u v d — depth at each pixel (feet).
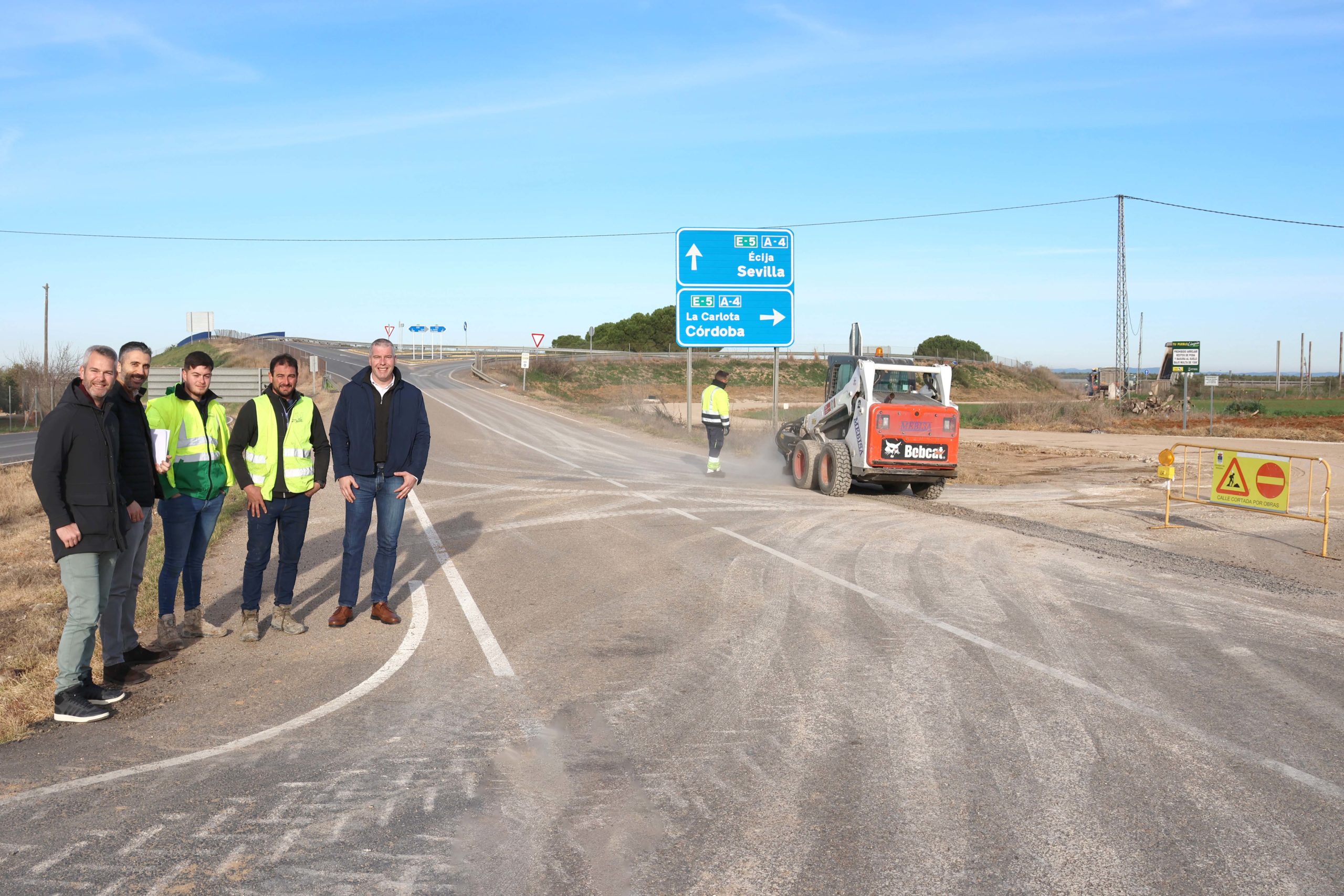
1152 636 22.93
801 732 16.55
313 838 12.71
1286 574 32.78
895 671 20.01
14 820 13.35
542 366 211.41
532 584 28.81
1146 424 125.08
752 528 38.99
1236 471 41.47
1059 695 18.52
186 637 23.27
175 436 22.24
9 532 44.70
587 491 50.72
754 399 186.50
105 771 15.17
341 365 230.89
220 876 11.71
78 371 18.49
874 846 12.46
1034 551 34.42
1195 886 11.46
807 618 24.47
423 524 40.22
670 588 28.02
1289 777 14.67
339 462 23.90
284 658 21.67
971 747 15.83
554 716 17.48
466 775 14.80
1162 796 13.97
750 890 11.33
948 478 51.11
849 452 51.65
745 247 81.10
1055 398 198.80
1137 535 40.65
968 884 11.49
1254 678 19.76
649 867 11.92
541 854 12.26
